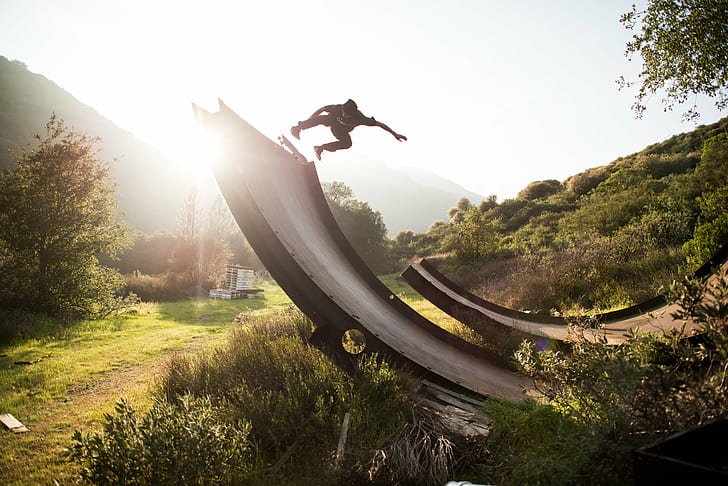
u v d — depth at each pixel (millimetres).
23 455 4164
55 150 13922
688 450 1732
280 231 4566
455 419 3766
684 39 9086
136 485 3010
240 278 25016
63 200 13734
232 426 3475
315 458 3498
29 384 6656
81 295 13695
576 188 36938
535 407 3518
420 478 2939
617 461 2396
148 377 6918
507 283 14609
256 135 5551
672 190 20516
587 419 2842
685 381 2484
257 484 3191
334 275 5254
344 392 4188
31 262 13289
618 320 7020
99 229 14719
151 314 16031
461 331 8172
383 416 3867
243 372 5168
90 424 4938
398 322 5816
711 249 8242
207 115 4555
